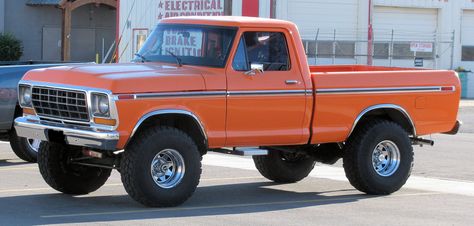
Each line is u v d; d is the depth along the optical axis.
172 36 11.20
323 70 13.55
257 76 10.80
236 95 10.60
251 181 13.30
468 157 17.61
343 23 35.06
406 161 12.05
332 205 11.07
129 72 10.12
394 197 11.89
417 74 12.12
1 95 14.20
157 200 10.12
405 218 10.20
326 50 34.81
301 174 13.05
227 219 9.79
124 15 35.22
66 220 9.42
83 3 37.56
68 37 36.81
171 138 10.10
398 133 11.91
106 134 9.66
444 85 12.36
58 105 10.23
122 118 9.70
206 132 10.40
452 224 9.88
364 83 11.63
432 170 15.42
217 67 10.62
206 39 10.87
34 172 13.72
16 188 11.89
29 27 45.75
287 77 11.05
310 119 11.29
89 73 10.03
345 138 11.60
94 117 9.83
